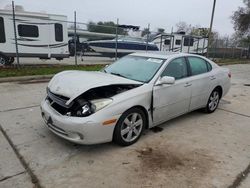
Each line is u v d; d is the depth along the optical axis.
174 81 4.17
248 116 5.80
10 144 3.75
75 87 3.55
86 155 3.52
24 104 5.92
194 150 3.84
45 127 4.46
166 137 4.28
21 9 13.75
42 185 2.82
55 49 14.15
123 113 3.64
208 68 5.58
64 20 14.08
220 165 3.43
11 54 12.84
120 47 19.31
